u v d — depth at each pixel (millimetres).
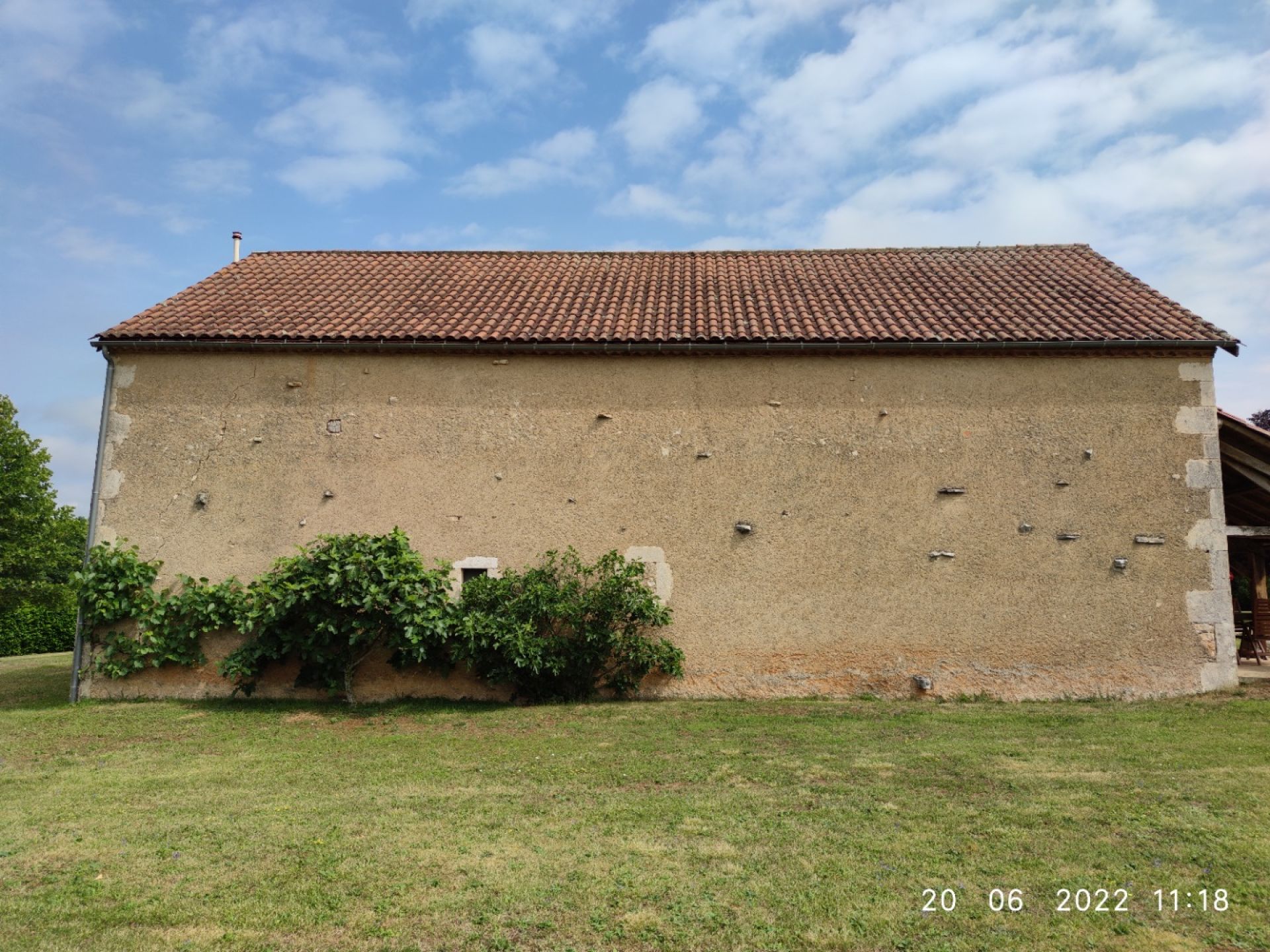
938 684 8938
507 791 5805
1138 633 8891
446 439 9508
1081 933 3654
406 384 9602
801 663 9039
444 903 3941
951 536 9125
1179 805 5316
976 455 9227
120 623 9312
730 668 9070
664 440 9414
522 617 8820
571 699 9031
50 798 5699
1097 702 8672
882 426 9328
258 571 9328
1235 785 5734
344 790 5855
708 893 4051
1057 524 9078
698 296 10750
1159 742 6953
